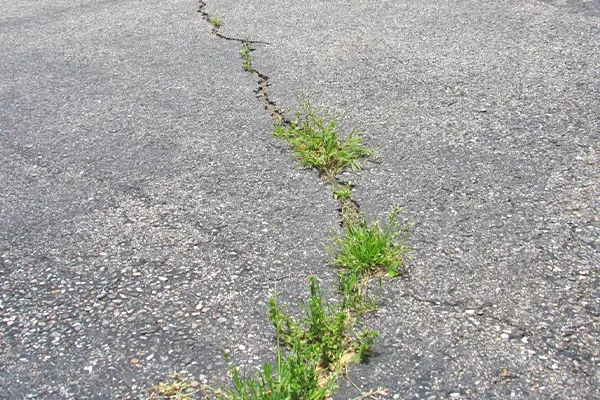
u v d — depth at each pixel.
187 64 4.62
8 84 4.48
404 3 5.63
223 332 2.21
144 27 5.51
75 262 2.62
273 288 2.39
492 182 2.94
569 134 3.29
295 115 3.73
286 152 3.35
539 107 3.60
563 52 4.32
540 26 4.82
